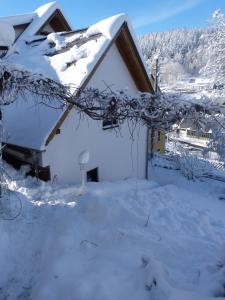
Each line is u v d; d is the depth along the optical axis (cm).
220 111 696
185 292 402
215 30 2206
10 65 539
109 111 646
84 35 1002
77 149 1004
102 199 746
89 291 443
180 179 1667
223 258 558
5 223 609
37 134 851
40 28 1306
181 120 692
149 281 432
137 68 1159
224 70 2127
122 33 1027
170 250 564
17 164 998
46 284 477
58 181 948
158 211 789
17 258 553
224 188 1555
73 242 575
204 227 742
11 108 991
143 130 1312
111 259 513
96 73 1028
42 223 649
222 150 1357
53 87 593
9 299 475
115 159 1183
